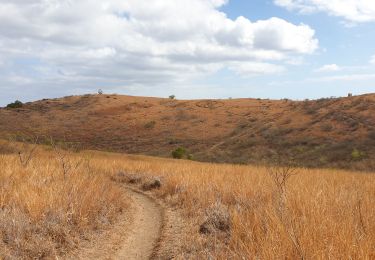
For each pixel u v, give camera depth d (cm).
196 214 1053
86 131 9562
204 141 8362
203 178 1525
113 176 2070
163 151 7744
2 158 1677
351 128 6525
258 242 595
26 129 9106
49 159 1873
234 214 829
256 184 1285
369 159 4741
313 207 720
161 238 866
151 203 1352
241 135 8181
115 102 11919
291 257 516
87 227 853
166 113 10856
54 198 887
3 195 880
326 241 528
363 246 489
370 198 878
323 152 5516
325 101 8650
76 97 12719
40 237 727
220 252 659
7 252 647
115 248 792
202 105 11319
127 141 8788
